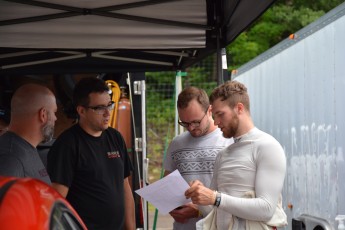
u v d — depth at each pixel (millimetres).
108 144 5227
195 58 6828
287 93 6684
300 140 6234
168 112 19594
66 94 7781
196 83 21297
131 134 7723
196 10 5809
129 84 7773
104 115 5055
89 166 5008
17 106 4164
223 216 4410
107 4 5578
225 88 4379
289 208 6535
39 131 4203
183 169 5434
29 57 6934
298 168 6285
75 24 5867
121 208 5203
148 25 5949
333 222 5273
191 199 4352
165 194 4582
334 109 5285
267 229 4223
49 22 5820
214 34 6176
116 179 5180
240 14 5453
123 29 5949
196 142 5426
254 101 8250
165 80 21203
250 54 20719
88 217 5004
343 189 5059
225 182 4352
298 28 20797
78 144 5012
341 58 5137
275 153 4211
